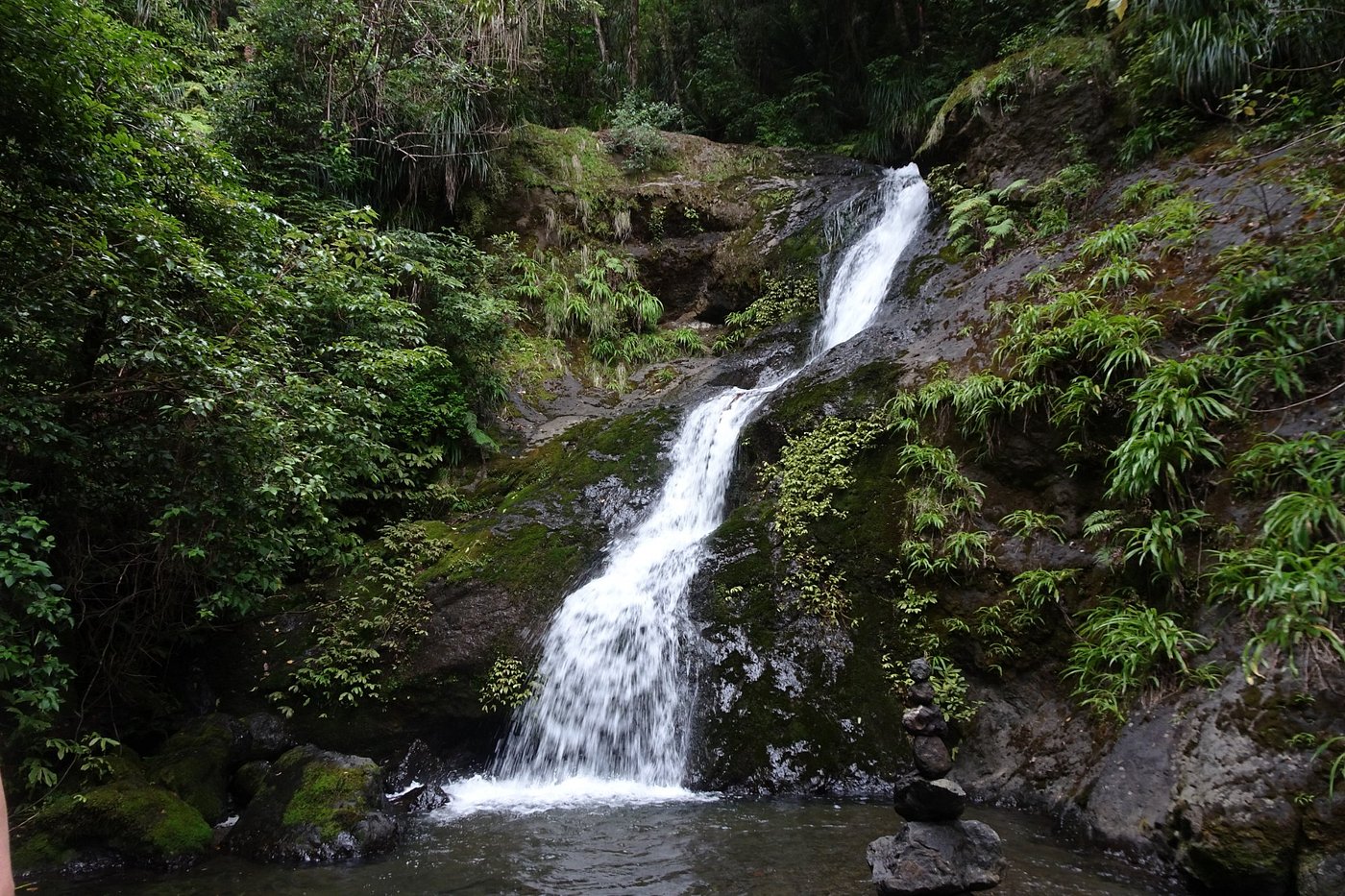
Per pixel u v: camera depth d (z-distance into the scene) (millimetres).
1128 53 9328
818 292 12477
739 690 6820
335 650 7293
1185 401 5711
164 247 6078
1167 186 7914
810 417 8352
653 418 10375
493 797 6629
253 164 10938
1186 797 4488
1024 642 6273
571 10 16562
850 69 18250
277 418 6504
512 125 14562
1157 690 5348
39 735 5996
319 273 8125
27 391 5789
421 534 8609
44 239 5523
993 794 5785
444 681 7305
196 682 7324
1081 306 7035
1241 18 8016
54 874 5156
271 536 7012
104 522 6805
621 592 7910
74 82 5477
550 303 13141
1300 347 5559
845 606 6977
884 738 6352
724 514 8852
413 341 9617
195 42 13016
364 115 12156
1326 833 3926
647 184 14906
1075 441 6582
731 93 18484
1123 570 5965
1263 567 4875
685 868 4715
